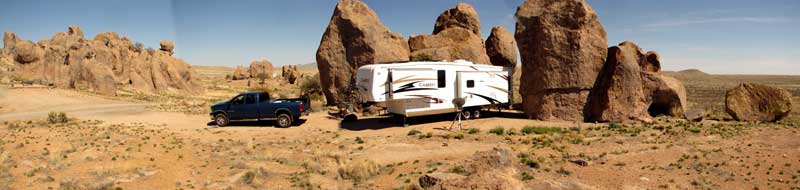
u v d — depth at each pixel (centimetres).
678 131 1900
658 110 2503
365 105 2753
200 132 2138
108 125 2342
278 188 1109
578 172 1187
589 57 2369
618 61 2314
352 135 2019
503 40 3506
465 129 2116
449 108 2394
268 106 2317
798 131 1861
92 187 1092
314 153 1564
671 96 2398
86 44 5728
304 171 1289
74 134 1964
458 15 3569
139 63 5675
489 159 1141
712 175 1140
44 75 5344
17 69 5347
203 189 1102
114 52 6000
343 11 3045
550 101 2405
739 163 1256
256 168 1276
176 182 1164
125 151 1558
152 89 5562
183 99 4719
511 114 2728
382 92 2192
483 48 3312
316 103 3247
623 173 1172
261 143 1803
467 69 2450
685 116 2327
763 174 1142
